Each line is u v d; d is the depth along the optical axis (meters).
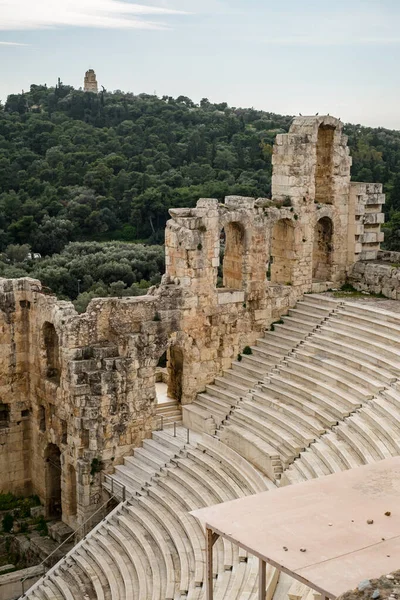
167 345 50.44
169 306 50.28
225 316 52.34
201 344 51.75
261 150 147.50
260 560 24.59
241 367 52.31
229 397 50.25
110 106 186.00
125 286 97.50
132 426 49.69
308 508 26.50
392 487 27.89
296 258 54.81
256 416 46.97
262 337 54.12
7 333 52.50
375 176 119.88
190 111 193.75
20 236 115.62
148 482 46.09
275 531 25.06
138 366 49.31
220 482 43.53
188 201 118.88
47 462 52.50
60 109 190.50
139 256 103.75
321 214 55.62
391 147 168.88
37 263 102.06
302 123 54.38
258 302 53.56
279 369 49.81
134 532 42.72
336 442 40.91
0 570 48.34
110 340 49.66
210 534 26.22
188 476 45.12
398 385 42.47
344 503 26.78
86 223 120.81
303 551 23.84
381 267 55.41
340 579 22.33
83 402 48.12
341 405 43.88
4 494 53.81
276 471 41.59
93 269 99.19
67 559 44.28
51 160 141.75
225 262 54.91
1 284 52.22
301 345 50.78
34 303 51.84
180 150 145.88
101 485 48.97
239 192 116.12
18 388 53.41
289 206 54.25
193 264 50.44
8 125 162.25
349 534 24.75
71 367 48.03
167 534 41.47
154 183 127.31
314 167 54.41
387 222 96.94
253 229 52.31
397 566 22.98
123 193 129.25
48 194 128.50
